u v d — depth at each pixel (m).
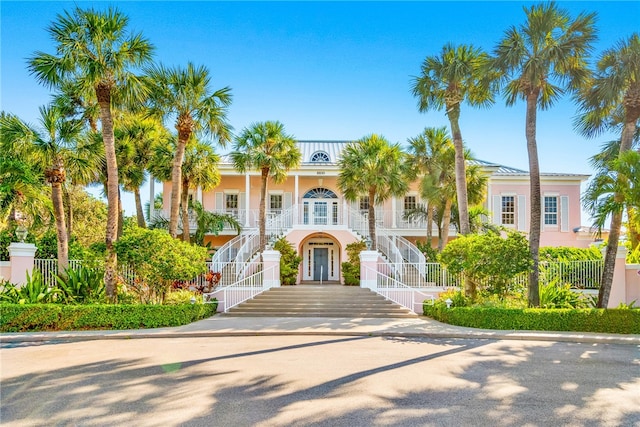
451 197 20.67
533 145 13.80
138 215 21.59
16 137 13.52
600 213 12.55
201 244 22.59
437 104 17.52
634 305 15.34
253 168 22.56
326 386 6.69
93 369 7.77
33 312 11.92
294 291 17.20
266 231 23.00
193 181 21.73
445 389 6.56
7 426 5.05
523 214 27.19
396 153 20.67
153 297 14.25
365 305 15.88
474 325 12.57
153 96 15.58
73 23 12.81
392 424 5.12
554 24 13.32
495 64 13.73
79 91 14.53
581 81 13.54
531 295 13.44
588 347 10.16
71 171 15.24
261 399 6.05
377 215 26.95
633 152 12.23
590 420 5.29
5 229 17.09
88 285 13.57
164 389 6.52
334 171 25.83
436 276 17.73
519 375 7.42
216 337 11.43
